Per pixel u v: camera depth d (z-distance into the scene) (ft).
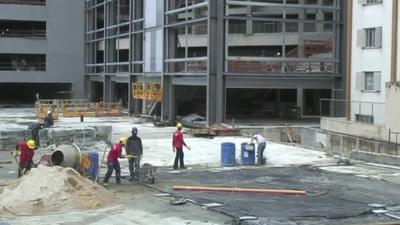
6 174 73.82
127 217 51.26
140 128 140.15
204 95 162.40
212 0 133.39
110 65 203.41
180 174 76.23
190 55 173.27
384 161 87.97
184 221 49.96
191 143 110.42
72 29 231.30
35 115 171.83
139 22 175.22
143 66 171.73
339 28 146.82
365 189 66.13
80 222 49.19
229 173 77.30
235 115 171.63
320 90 179.42
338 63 146.72
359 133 120.37
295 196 61.77
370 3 132.67
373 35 132.46
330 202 58.65
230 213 52.80
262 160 85.81
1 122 144.46
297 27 169.78
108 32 204.95
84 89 233.14
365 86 135.23
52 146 99.55
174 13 150.00
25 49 227.81
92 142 103.96
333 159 92.07
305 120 158.20
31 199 53.52
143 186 66.64
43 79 229.45
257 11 155.84
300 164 86.43
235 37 192.85
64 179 55.83
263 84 140.67
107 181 67.62
